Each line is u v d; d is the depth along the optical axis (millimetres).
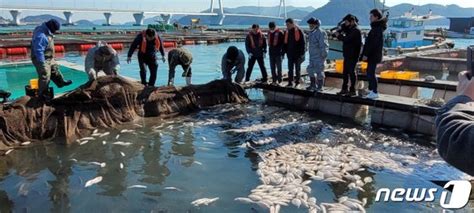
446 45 28969
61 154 7637
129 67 19047
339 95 10477
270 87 12312
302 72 14906
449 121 1108
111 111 9477
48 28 8734
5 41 25578
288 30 11625
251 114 10758
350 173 6707
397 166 6996
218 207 5578
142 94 10188
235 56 12234
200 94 11445
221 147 8141
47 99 8766
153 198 5887
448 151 1065
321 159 7273
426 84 11328
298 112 11078
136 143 8344
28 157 7449
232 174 6754
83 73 15102
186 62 11594
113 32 42375
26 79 15117
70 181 6457
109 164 7211
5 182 6359
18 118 8086
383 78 12289
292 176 6484
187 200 5812
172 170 6957
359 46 10000
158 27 48938
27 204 5645
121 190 6152
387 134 9031
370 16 9586
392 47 27078
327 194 5957
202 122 9906
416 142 8430
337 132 9141
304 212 5348
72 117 8789
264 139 8547
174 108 10688
